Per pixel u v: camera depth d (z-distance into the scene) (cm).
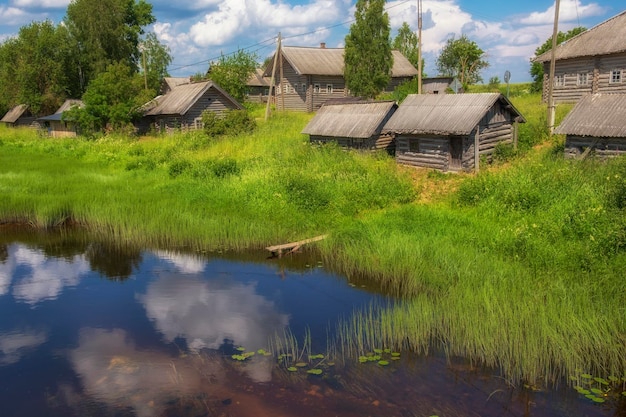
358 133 2573
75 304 1176
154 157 2966
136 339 988
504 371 838
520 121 2358
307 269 1413
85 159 3191
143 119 4638
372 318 1068
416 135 2392
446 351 905
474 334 912
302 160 2517
